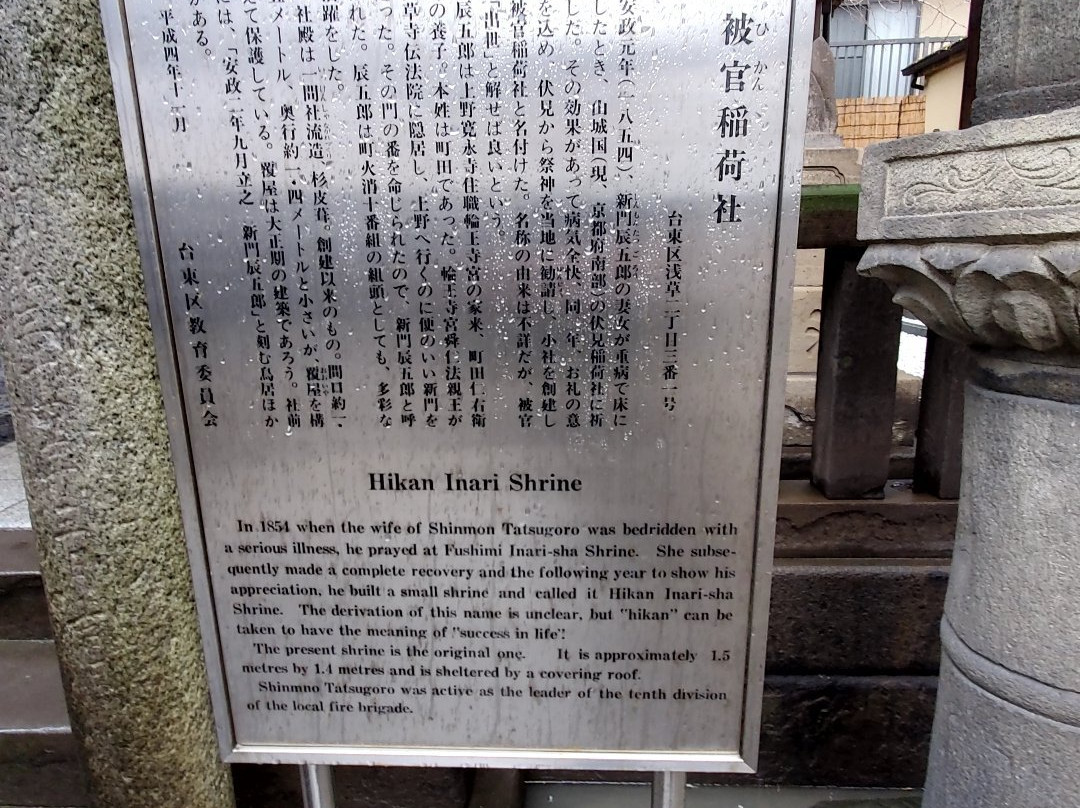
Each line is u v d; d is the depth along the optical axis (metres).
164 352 1.26
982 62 1.17
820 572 1.86
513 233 1.20
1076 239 0.91
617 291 1.22
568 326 1.23
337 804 1.75
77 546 1.26
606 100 1.15
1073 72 1.02
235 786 1.76
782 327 1.20
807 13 1.09
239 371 1.27
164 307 1.24
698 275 1.20
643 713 1.42
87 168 1.14
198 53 1.15
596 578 1.35
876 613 1.88
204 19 1.14
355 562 1.36
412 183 1.18
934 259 1.07
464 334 1.24
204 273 1.23
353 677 1.43
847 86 10.92
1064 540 1.07
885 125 9.41
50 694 1.84
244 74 1.16
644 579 1.35
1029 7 1.07
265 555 1.36
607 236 1.19
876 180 1.16
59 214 1.13
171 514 1.33
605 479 1.30
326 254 1.22
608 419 1.27
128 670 1.32
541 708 1.43
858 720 1.91
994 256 0.99
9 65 1.08
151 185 1.20
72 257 1.15
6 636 2.06
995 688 1.18
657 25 1.12
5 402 3.34
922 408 2.06
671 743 1.44
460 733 1.45
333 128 1.17
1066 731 1.11
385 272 1.22
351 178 1.19
